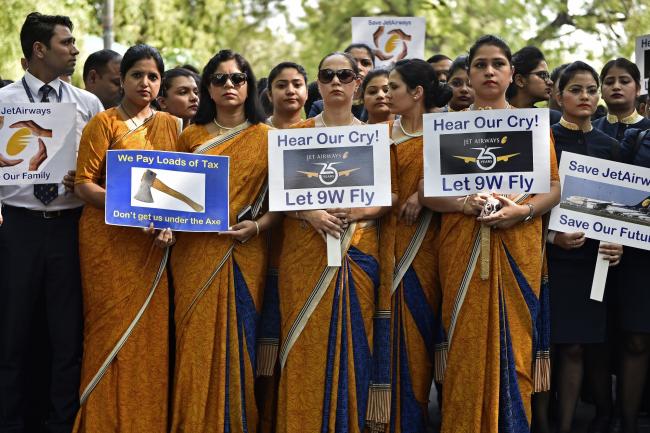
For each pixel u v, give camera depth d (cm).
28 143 853
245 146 847
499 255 827
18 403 886
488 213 816
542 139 821
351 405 825
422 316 866
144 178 819
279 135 824
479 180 821
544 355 859
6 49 1998
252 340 840
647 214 868
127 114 862
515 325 829
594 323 888
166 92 1008
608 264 872
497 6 2586
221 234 834
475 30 2586
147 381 845
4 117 850
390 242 852
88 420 844
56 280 879
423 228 868
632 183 870
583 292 889
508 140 820
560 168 874
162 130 868
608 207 870
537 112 820
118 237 845
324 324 823
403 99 873
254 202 846
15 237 873
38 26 893
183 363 830
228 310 832
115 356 844
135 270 846
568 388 904
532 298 833
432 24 2592
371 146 823
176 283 844
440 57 1171
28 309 879
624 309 893
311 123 857
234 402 830
